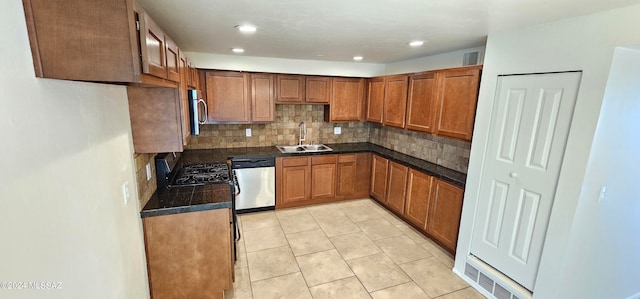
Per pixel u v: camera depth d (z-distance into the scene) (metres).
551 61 1.86
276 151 4.09
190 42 2.81
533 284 2.06
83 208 1.17
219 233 2.06
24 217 0.84
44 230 0.93
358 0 1.52
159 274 2.01
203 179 2.55
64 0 0.93
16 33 0.83
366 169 4.48
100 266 1.31
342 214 3.96
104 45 1.00
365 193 4.56
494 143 2.29
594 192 1.81
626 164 1.90
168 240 1.97
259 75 3.89
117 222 1.51
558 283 1.89
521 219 2.12
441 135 3.05
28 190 0.86
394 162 3.86
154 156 2.26
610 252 2.06
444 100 2.99
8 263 0.78
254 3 1.60
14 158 0.81
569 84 1.78
